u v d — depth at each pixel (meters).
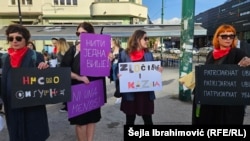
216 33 3.12
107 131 4.84
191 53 7.04
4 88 2.93
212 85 2.98
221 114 3.09
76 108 3.50
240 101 2.94
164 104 6.84
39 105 2.98
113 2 26.08
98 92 3.73
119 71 3.65
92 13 26.50
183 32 7.05
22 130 2.94
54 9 26.80
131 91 3.68
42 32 17.45
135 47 3.71
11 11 26.84
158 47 38.03
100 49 3.61
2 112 4.93
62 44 7.12
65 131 4.88
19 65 2.87
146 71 3.68
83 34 3.42
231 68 2.93
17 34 2.84
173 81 11.06
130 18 26.62
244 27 50.31
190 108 6.42
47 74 2.88
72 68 3.56
